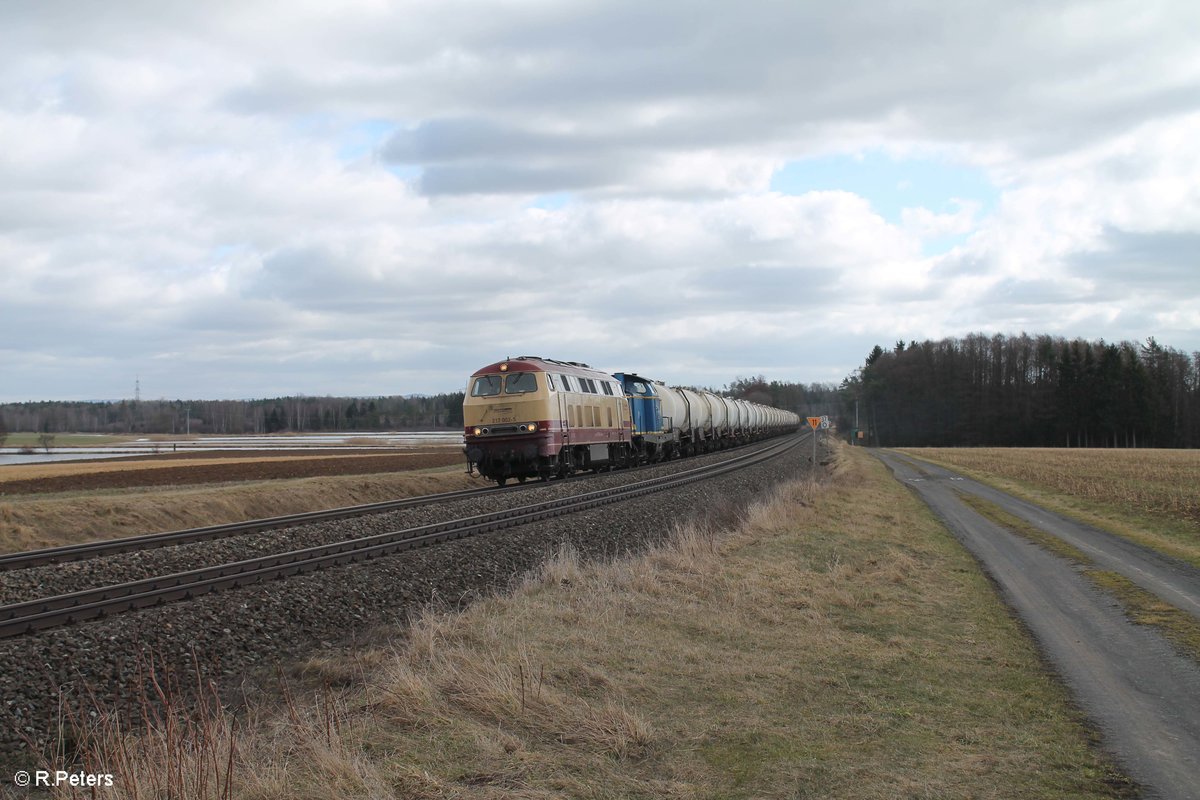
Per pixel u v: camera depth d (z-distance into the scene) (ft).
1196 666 32.48
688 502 83.56
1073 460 210.38
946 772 21.44
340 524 65.10
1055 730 24.98
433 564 49.16
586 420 109.70
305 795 19.21
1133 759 22.68
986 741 23.86
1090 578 52.65
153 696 28.43
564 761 21.48
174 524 81.35
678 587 42.98
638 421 138.72
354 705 25.90
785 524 69.87
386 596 42.88
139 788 19.13
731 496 92.43
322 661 32.68
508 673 27.17
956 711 26.50
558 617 36.06
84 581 46.73
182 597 38.96
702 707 25.99
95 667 29.48
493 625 34.27
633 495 87.35
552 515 71.31
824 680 29.22
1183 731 25.07
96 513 77.05
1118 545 68.28
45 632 32.45
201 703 23.39
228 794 18.33
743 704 26.37
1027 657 33.53
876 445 456.04
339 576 44.19
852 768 21.49
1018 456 244.63
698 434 181.68
